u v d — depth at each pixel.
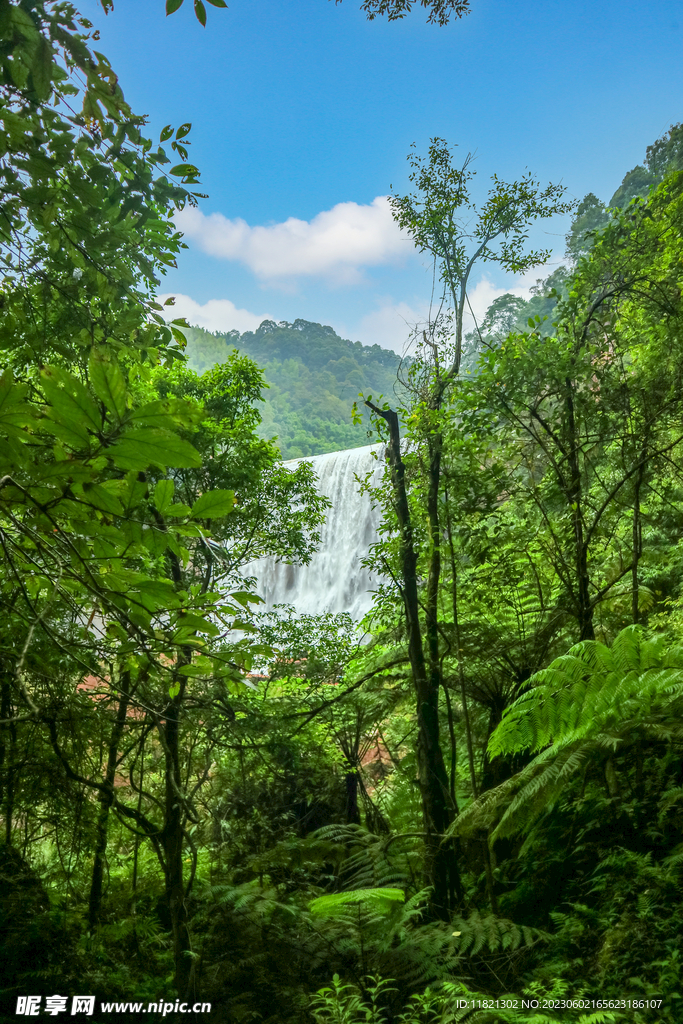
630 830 4.62
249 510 6.49
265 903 4.61
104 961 4.87
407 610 5.37
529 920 4.66
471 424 5.07
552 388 5.14
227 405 6.66
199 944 4.81
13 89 1.70
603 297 5.39
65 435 1.07
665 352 5.15
